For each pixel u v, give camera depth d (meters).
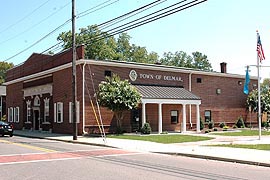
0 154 17.44
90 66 33.19
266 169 13.12
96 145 23.45
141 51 78.06
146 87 35.66
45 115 39.66
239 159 15.02
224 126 40.66
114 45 68.19
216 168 13.15
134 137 28.31
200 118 39.88
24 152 18.42
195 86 40.53
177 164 14.17
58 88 36.84
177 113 38.19
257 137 29.12
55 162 14.52
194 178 10.76
